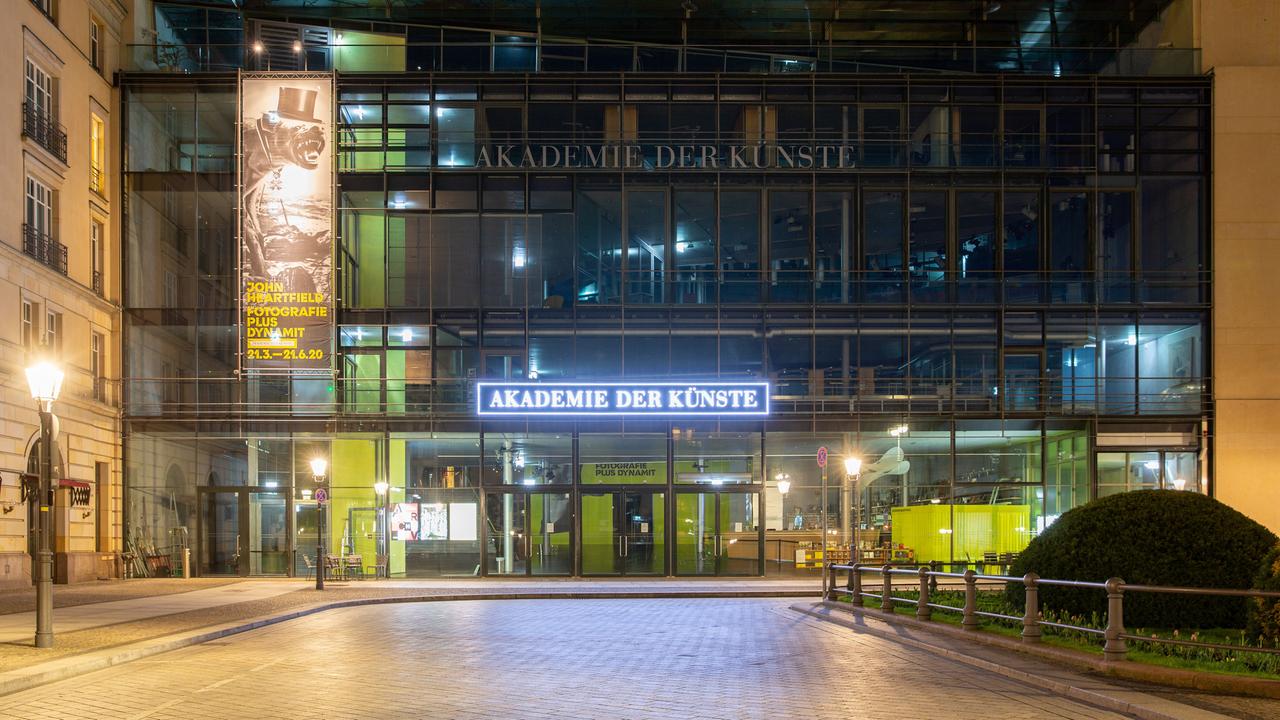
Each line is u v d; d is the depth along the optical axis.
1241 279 38.59
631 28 44.19
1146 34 43.47
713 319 38.59
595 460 38.66
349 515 38.34
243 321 38.00
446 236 38.56
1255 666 13.15
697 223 38.88
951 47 44.44
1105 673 13.27
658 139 39.00
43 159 33.38
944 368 38.47
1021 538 38.09
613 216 38.78
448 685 13.12
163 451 38.44
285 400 38.22
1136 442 38.22
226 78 38.91
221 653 16.81
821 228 38.91
